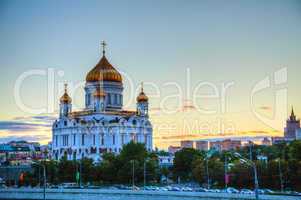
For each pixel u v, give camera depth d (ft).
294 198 581.12
